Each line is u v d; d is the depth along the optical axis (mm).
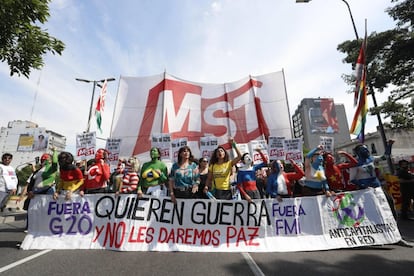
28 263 3344
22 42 5480
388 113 11836
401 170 7082
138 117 12320
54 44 5996
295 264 3340
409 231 5320
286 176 5051
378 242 4125
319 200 4449
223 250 4047
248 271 3068
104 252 3930
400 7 10523
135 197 4488
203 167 5758
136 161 5457
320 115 77250
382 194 4441
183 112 12586
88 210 4434
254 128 12453
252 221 4344
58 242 4203
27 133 80438
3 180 5863
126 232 4242
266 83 13141
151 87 12727
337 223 4297
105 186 5602
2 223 6898
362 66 8242
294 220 4340
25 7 5160
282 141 9273
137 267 3207
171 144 9461
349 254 3787
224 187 4660
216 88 13328
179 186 4586
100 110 11258
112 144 9148
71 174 4664
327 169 5402
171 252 3975
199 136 12422
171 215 4387
